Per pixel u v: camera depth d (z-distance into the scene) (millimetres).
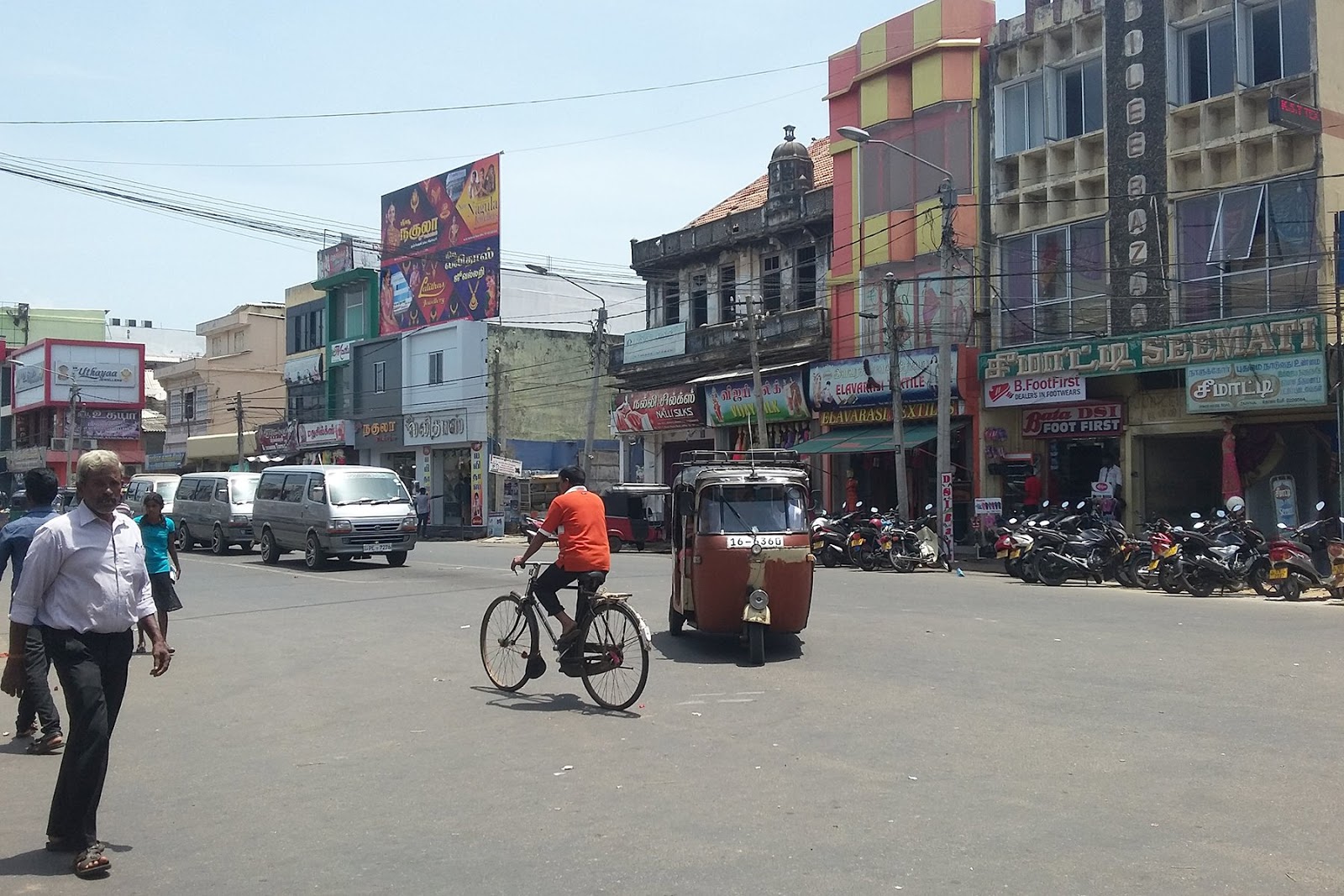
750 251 34875
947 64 27625
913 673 10164
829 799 6277
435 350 47625
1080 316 24750
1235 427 21984
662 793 6457
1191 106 22594
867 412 29250
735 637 12664
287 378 58000
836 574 21578
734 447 34500
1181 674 9945
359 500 23359
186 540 30891
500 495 45125
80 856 5254
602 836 5668
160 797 6660
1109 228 24078
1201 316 22391
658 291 38812
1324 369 19625
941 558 22953
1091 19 24797
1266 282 21359
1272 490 21562
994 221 26859
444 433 46750
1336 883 4910
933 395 26797
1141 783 6512
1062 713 8438
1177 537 17297
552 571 9289
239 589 19312
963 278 23859
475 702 9336
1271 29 21594
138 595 5855
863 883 4934
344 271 52938
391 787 6734
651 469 38250
